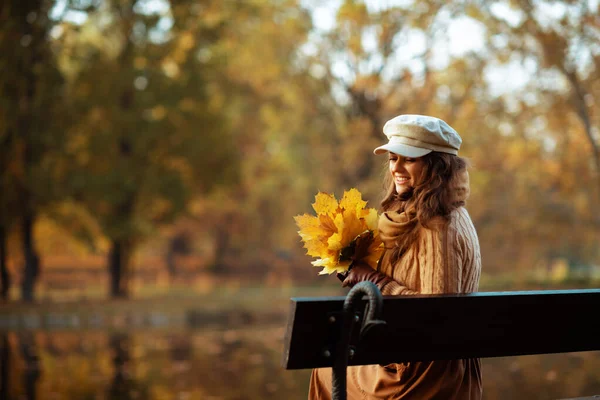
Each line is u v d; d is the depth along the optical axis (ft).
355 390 9.26
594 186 77.05
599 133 68.64
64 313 74.18
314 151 109.60
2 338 55.06
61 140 84.02
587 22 63.46
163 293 107.76
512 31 67.41
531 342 8.95
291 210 142.10
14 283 120.98
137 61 90.94
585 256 117.19
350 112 99.35
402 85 86.63
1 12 82.74
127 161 87.97
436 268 8.47
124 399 28.96
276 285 132.57
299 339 7.75
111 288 95.25
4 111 81.92
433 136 8.84
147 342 51.31
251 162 133.39
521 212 89.97
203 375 35.12
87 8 85.25
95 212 88.69
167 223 95.35
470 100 78.74
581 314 9.06
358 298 7.60
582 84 65.72
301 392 30.40
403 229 8.72
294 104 112.98
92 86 87.51
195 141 91.61
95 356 43.04
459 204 8.89
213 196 112.88
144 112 90.48
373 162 94.79
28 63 83.20
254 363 39.58
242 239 150.00
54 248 119.34
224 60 97.25
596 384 28.94
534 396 26.58
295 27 104.99
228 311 79.25
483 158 84.43
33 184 82.23
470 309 8.38
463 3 72.74
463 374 8.88
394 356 8.21
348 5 86.94
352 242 8.90
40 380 33.96
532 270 118.32
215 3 98.78
